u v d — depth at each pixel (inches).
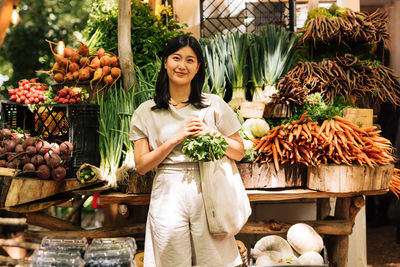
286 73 131.3
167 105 84.5
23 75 288.8
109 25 140.7
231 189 84.4
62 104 111.3
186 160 83.2
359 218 143.9
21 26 285.3
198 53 83.0
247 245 139.7
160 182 84.8
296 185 110.7
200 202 83.2
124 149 119.8
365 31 128.8
